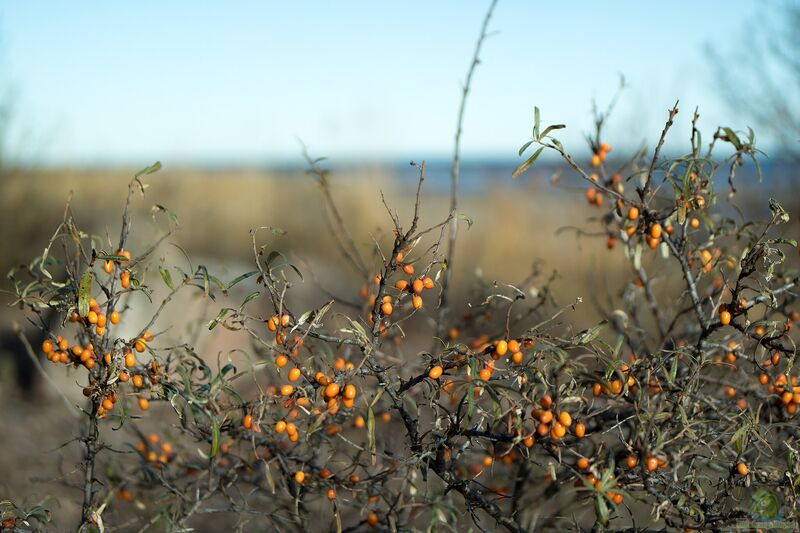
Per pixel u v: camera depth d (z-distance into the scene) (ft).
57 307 5.86
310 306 14.84
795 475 5.48
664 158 6.29
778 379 6.04
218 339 15.34
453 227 8.54
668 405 5.82
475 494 5.91
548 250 23.27
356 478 6.24
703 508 5.55
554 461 6.56
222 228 32.42
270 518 7.23
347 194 32.96
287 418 6.16
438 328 8.42
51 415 14.44
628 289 8.26
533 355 5.15
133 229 19.63
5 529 6.19
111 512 6.88
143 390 5.84
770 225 5.68
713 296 8.11
